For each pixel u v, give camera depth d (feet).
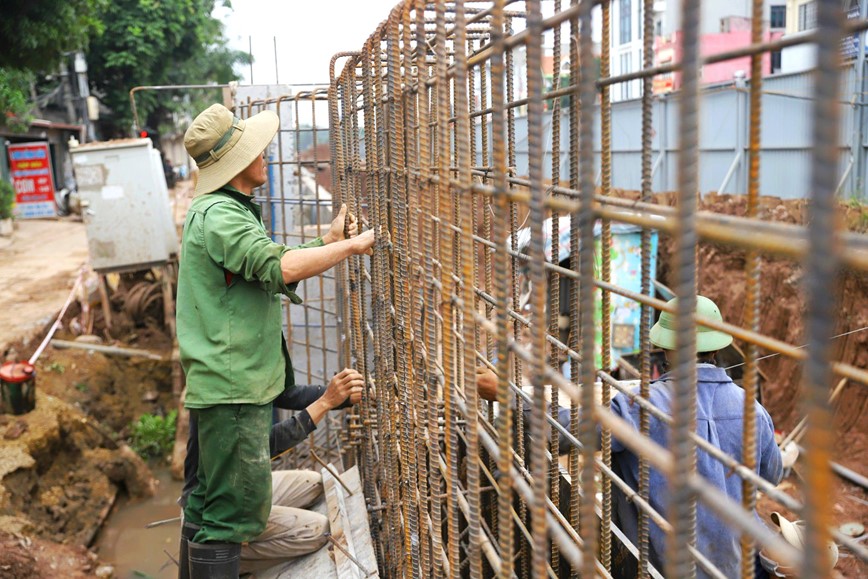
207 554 9.77
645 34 4.96
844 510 18.65
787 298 24.13
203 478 10.25
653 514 5.59
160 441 33.55
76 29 35.83
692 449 4.34
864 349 20.81
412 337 7.25
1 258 52.80
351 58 10.78
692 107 2.00
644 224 2.68
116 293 42.65
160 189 39.88
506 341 3.75
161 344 39.73
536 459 3.27
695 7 1.96
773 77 26.81
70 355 35.35
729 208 29.14
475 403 4.48
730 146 30.91
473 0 8.20
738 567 8.01
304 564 10.92
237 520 9.82
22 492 24.12
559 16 3.87
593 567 2.83
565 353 7.07
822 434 1.58
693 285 2.17
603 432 6.88
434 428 5.98
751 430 3.81
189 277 9.66
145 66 87.20
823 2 1.47
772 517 8.36
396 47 7.29
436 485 5.98
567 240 21.11
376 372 10.16
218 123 9.83
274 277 9.12
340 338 17.93
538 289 3.19
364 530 10.73
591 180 2.64
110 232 38.93
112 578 23.41
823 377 1.57
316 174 17.61
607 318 6.25
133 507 28.78
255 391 9.62
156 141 102.68
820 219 1.51
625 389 5.99
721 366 8.93
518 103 6.67
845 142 20.13
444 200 5.10
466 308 4.44
